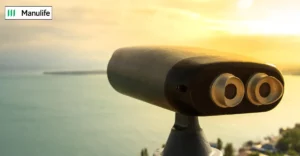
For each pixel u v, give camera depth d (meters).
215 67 0.75
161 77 0.80
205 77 0.74
